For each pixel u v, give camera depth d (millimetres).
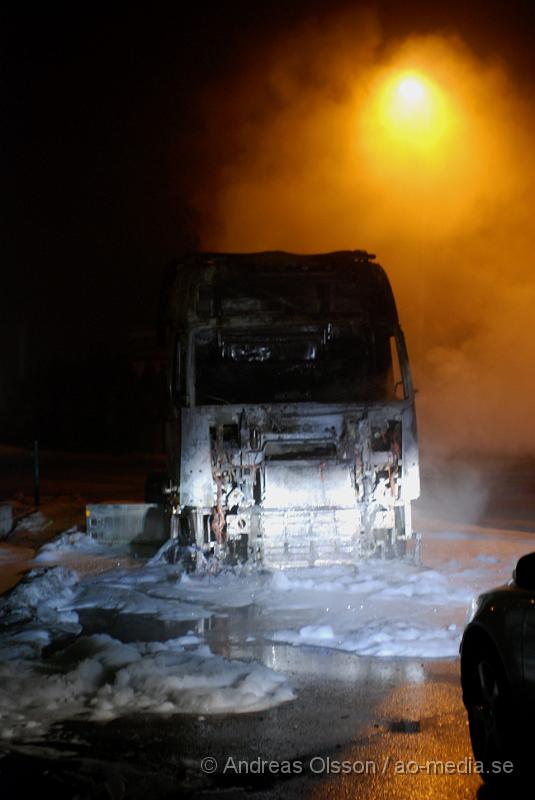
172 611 10453
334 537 12594
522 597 5734
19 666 8102
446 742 6500
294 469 12820
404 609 10164
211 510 12734
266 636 9328
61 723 6875
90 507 14789
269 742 6516
